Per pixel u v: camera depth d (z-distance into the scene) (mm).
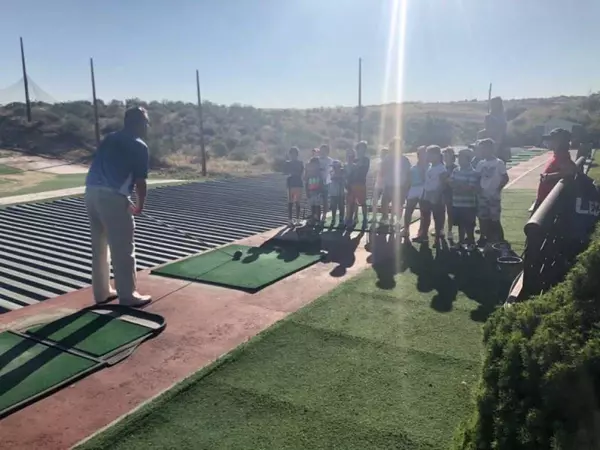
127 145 4797
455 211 7012
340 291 5449
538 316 2447
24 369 3756
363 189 8711
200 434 3012
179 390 3471
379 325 4539
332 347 4113
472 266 6324
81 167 23594
